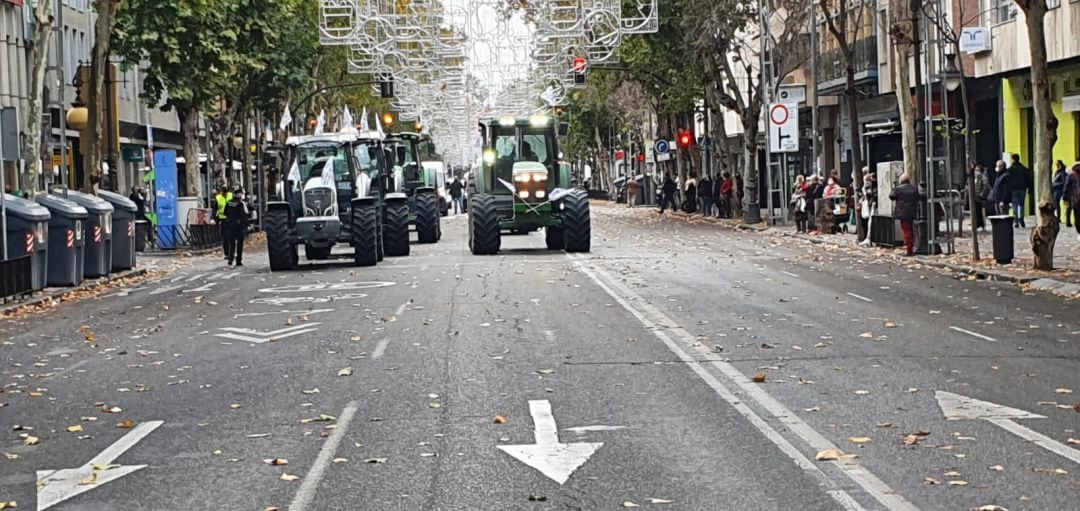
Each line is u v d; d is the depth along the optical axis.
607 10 41.09
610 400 12.34
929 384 12.73
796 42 51.25
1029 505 8.08
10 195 29.55
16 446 11.12
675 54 55.56
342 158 34.34
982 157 47.50
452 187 87.25
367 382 13.91
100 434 11.50
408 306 22.16
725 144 59.44
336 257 37.31
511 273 29.06
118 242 34.78
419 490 8.96
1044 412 11.16
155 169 46.34
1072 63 39.62
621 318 19.34
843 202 43.56
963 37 43.34
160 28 43.19
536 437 10.67
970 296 22.08
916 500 8.27
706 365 14.36
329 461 10.00
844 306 20.56
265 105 56.00
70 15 56.03
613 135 107.81
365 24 42.50
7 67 50.09
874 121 57.03
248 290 27.47
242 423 11.76
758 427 10.80
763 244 40.16
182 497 9.01
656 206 85.56
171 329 20.27
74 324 22.03
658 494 8.65
